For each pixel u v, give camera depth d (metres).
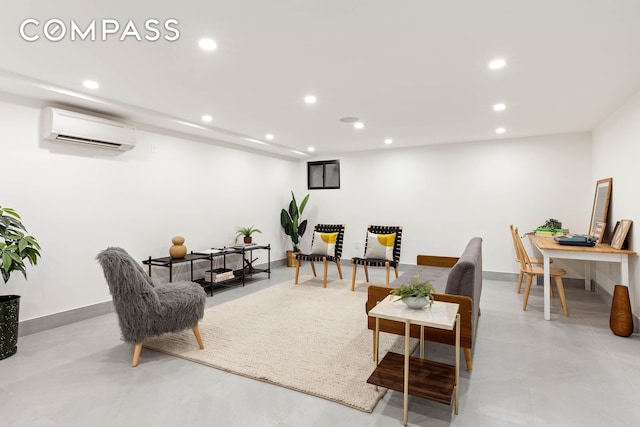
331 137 5.07
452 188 5.56
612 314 3.00
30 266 3.07
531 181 5.02
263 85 2.88
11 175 2.96
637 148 3.04
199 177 4.79
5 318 2.53
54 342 2.85
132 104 3.43
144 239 4.06
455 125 4.30
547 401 1.96
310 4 1.71
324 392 2.04
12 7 1.72
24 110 3.04
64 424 1.76
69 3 1.70
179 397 2.01
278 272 5.86
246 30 1.97
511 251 5.16
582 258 3.27
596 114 3.78
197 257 4.21
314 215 6.80
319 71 2.58
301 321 3.33
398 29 1.96
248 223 5.71
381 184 6.14
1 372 2.32
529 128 4.47
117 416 1.83
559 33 2.00
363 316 3.48
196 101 3.33
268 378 2.21
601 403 1.94
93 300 3.54
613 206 3.68
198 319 2.70
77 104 3.28
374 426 1.74
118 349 2.71
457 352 1.88
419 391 1.74
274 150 6.01
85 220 3.48
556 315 3.52
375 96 3.17
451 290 2.29
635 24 1.89
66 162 3.33
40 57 2.32
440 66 2.48
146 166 4.09
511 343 2.80
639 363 2.43
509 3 1.70
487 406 1.91
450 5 1.72
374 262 4.52
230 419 1.80
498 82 2.79
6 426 1.74
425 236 5.78
